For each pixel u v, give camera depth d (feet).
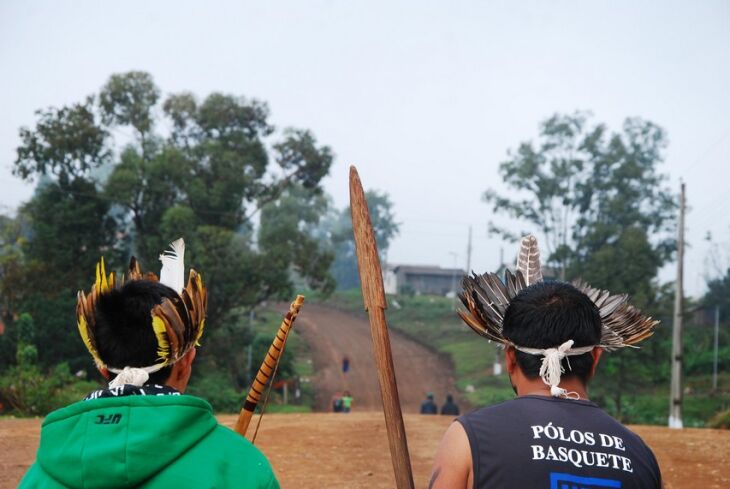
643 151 154.61
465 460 6.41
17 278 109.70
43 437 5.98
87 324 6.34
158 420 5.85
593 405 6.73
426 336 195.62
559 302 6.86
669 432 32.32
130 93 109.19
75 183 110.52
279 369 136.67
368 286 8.59
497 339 7.55
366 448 27.37
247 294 107.96
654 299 124.16
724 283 159.02
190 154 111.65
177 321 6.25
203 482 5.79
